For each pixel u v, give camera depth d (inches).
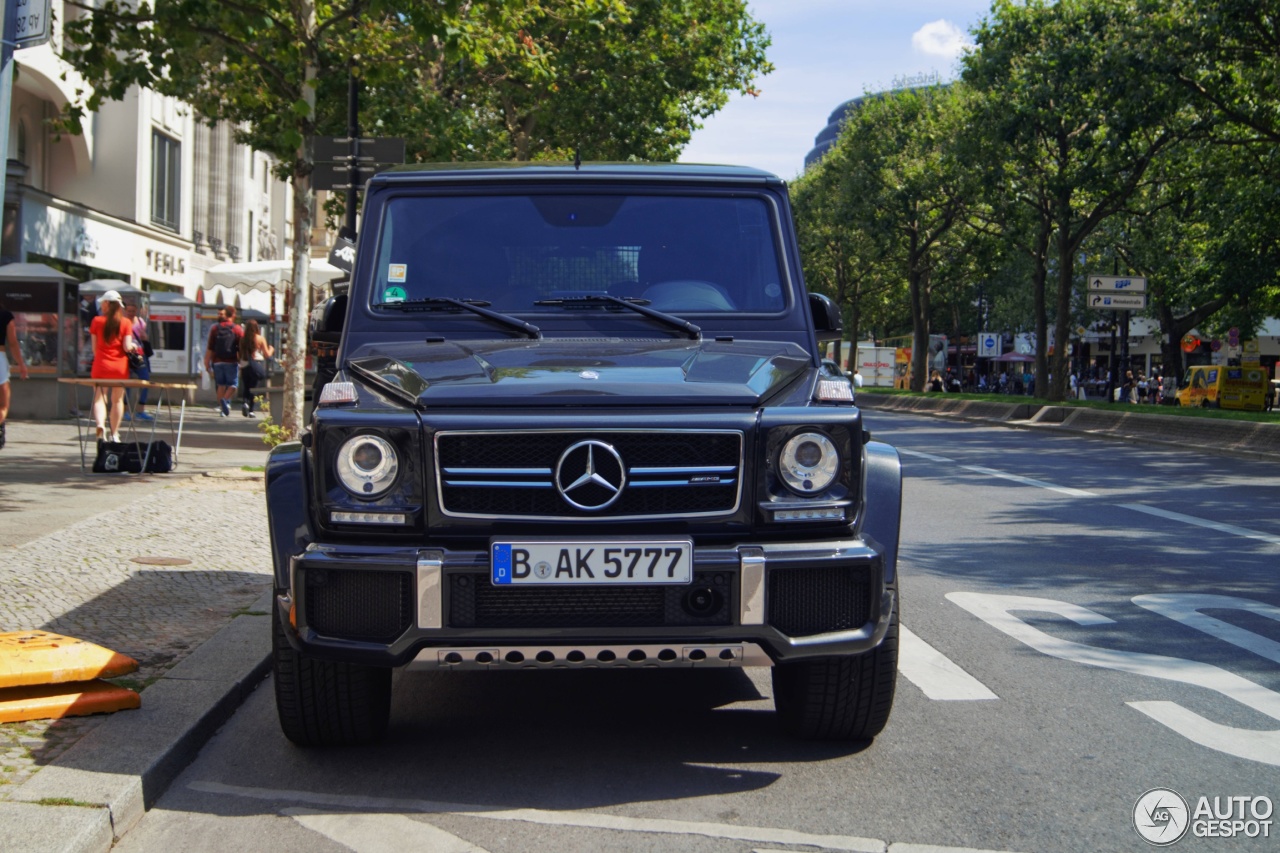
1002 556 409.4
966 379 3698.3
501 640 175.0
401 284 230.8
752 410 184.1
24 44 225.8
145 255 1514.5
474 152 912.3
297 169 606.9
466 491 179.6
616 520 178.4
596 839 165.2
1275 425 856.3
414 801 180.2
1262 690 243.3
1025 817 174.2
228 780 190.7
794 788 185.9
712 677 256.8
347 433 181.0
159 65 623.5
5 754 186.9
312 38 589.0
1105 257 2098.9
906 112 2055.9
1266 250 1294.3
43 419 891.4
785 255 236.1
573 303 228.7
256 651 254.1
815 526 183.3
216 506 478.3
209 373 1237.7
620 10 840.9
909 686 246.2
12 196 1171.9
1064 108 1357.0
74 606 296.2
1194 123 1254.3
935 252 2279.8
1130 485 640.4
